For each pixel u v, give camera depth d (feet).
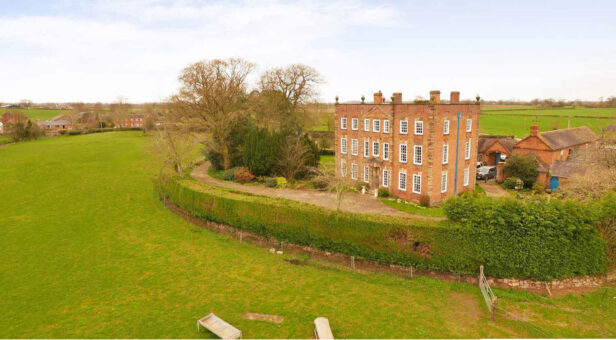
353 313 71.56
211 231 120.67
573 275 77.66
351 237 94.07
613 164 126.21
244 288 82.58
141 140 330.34
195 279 87.25
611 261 78.18
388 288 81.82
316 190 158.30
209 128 204.95
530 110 473.26
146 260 98.48
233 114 195.31
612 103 505.66
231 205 115.55
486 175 174.50
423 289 80.94
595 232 76.43
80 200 156.46
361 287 82.38
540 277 78.54
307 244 101.91
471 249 82.12
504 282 81.30
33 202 153.17
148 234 118.32
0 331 67.41
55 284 85.81
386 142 145.28
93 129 411.54
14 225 126.11
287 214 104.12
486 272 82.38
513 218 78.18
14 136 327.47
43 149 279.08
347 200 140.26
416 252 87.04
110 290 82.69
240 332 62.39
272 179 168.86
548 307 71.72
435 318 69.41
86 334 65.98
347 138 164.45
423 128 128.88
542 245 77.20
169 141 176.04
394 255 89.30
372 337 63.67
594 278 78.84
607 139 167.22
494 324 67.05
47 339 64.54
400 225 88.22
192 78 188.24
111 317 71.61
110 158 246.68
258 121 234.79
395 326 66.95
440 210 126.31
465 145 142.82
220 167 208.85
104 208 145.79
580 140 185.88
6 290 83.10
